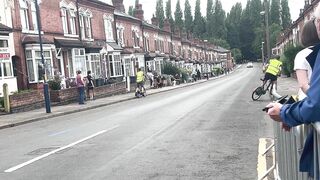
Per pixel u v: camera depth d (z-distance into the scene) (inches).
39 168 340.2
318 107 103.0
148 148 398.9
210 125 528.4
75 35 1469.0
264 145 378.3
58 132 553.3
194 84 2175.2
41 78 1152.2
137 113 735.7
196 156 353.7
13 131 617.6
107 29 1776.6
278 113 120.1
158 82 1877.5
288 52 1685.5
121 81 1649.9
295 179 168.1
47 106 849.5
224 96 1023.6
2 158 392.8
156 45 2556.6
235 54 6082.7
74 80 1283.2
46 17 1270.9
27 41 1140.5
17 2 1136.2
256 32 5570.9
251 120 560.1
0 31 1008.9
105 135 493.4
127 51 1956.2
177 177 291.4
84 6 1562.5
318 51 111.4
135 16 2443.4
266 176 269.7
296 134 155.2
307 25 145.1
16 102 903.1
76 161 358.6
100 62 1641.2
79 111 901.8
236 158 339.9
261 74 3016.7
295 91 984.9
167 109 771.4
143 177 295.6
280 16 5477.4
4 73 1014.4
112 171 316.8
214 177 287.3
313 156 120.0
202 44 4237.2
